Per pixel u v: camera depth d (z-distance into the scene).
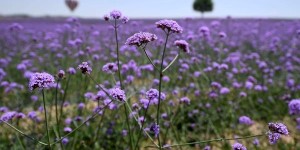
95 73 1.65
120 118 1.21
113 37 2.35
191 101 1.43
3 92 1.70
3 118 0.90
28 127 1.09
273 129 0.63
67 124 1.13
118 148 1.10
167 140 1.13
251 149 1.11
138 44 0.66
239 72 1.91
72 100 1.48
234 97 1.50
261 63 1.83
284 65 2.19
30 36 3.66
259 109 1.53
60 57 2.15
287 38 3.20
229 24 3.86
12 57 2.60
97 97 0.96
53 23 5.80
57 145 1.01
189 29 2.56
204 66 1.96
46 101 1.42
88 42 2.68
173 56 1.87
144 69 1.48
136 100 1.30
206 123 1.31
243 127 1.30
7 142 1.08
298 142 1.18
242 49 2.80
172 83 1.58
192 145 1.14
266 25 4.31
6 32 4.15
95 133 1.14
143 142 1.10
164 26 0.66
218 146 1.14
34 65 2.25
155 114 1.22
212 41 2.52
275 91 1.71
